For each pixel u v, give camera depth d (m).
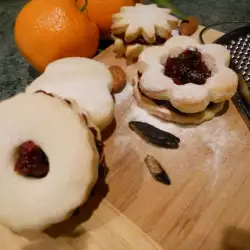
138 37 0.18
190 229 0.13
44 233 0.13
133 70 0.18
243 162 0.15
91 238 0.13
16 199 0.12
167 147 0.15
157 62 0.16
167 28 0.18
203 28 0.20
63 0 0.17
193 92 0.15
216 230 0.13
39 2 0.17
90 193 0.13
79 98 0.15
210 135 0.16
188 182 0.14
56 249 0.13
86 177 0.12
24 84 0.20
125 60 0.19
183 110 0.15
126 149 0.15
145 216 0.14
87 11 0.18
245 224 0.13
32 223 0.12
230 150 0.15
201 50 0.16
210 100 0.15
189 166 0.15
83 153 0.12
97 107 0.15
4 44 0.22
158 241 0.13
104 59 0.19
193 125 0.16
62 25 0.17
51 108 0.13
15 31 0.18
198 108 0.15
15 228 0.12
